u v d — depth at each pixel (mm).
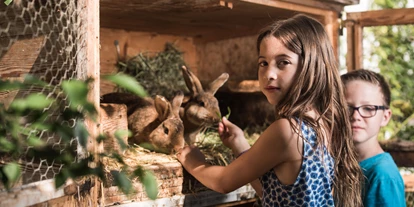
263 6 2094
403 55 2785
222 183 1524
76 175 945
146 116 1855
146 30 2688
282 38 1492
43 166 1297
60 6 1342
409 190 2375
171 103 1867
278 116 1499
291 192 1427
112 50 2623
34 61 1388
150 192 970
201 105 2010
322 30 1548
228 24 2537
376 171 1796
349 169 1569
